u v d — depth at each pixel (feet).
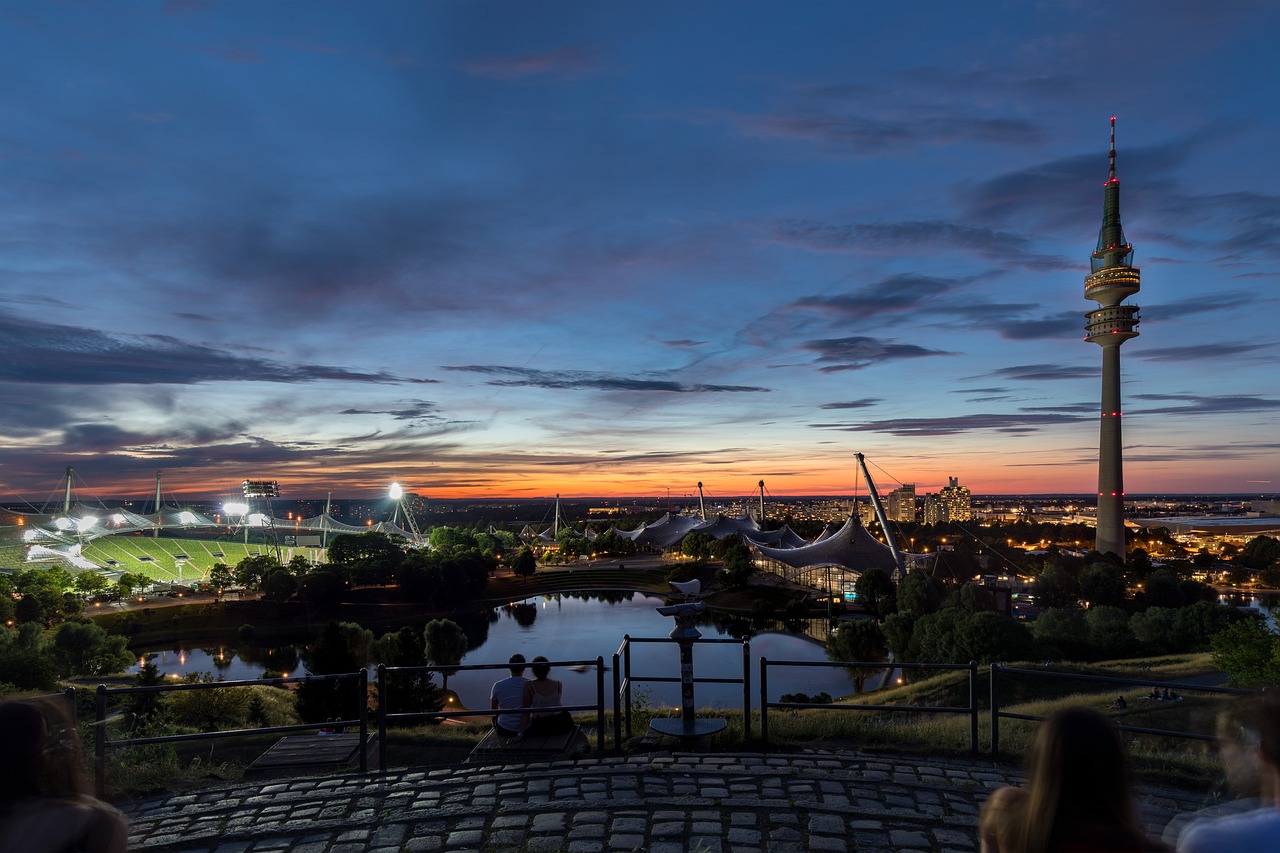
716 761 30.12
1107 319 642.22
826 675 195.62
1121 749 8.96
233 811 26.14
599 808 25.18
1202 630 203.21
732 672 199.52
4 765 10.05
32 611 338.34
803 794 26.37
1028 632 185.88
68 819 10.02
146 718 59.82
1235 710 10.25
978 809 25.23
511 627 342.23
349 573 403.54
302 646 328.70
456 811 25.22
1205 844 8.68
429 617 389.39
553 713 32.83
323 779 29.14
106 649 256.11
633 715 42.19
